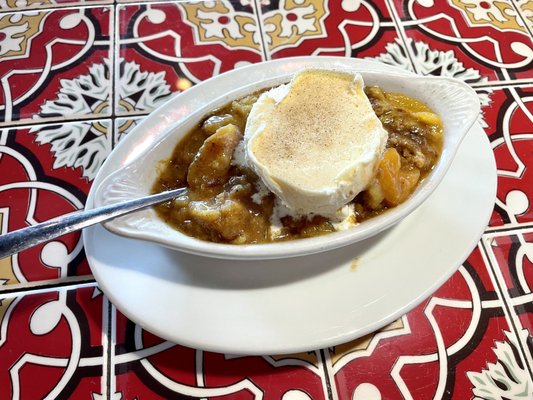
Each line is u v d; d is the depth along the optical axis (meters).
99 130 0.31
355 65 0.30
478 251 0.27
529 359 0.25
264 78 0.30
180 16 0.37
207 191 0.24
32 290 0.25
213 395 0.23
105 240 0.24
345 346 0.24
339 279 0.24
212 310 0.23
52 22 0.36
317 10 0.38
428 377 0.24
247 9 0.38
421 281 0.24
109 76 0.34
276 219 0.23
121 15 0.37
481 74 0.35
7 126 0.31
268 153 0.23
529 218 0.29
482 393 0.24
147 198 0.23
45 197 0.28
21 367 0.23
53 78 0.33
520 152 0.31
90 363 0.24
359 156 0.22
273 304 0.23
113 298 0.23
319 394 0.23
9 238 0.22
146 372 0.24
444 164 0.24
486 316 0.26
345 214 0.23
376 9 0.38
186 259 0.24
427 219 0.26
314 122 0.23
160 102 0.32
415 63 0.35
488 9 0.39
